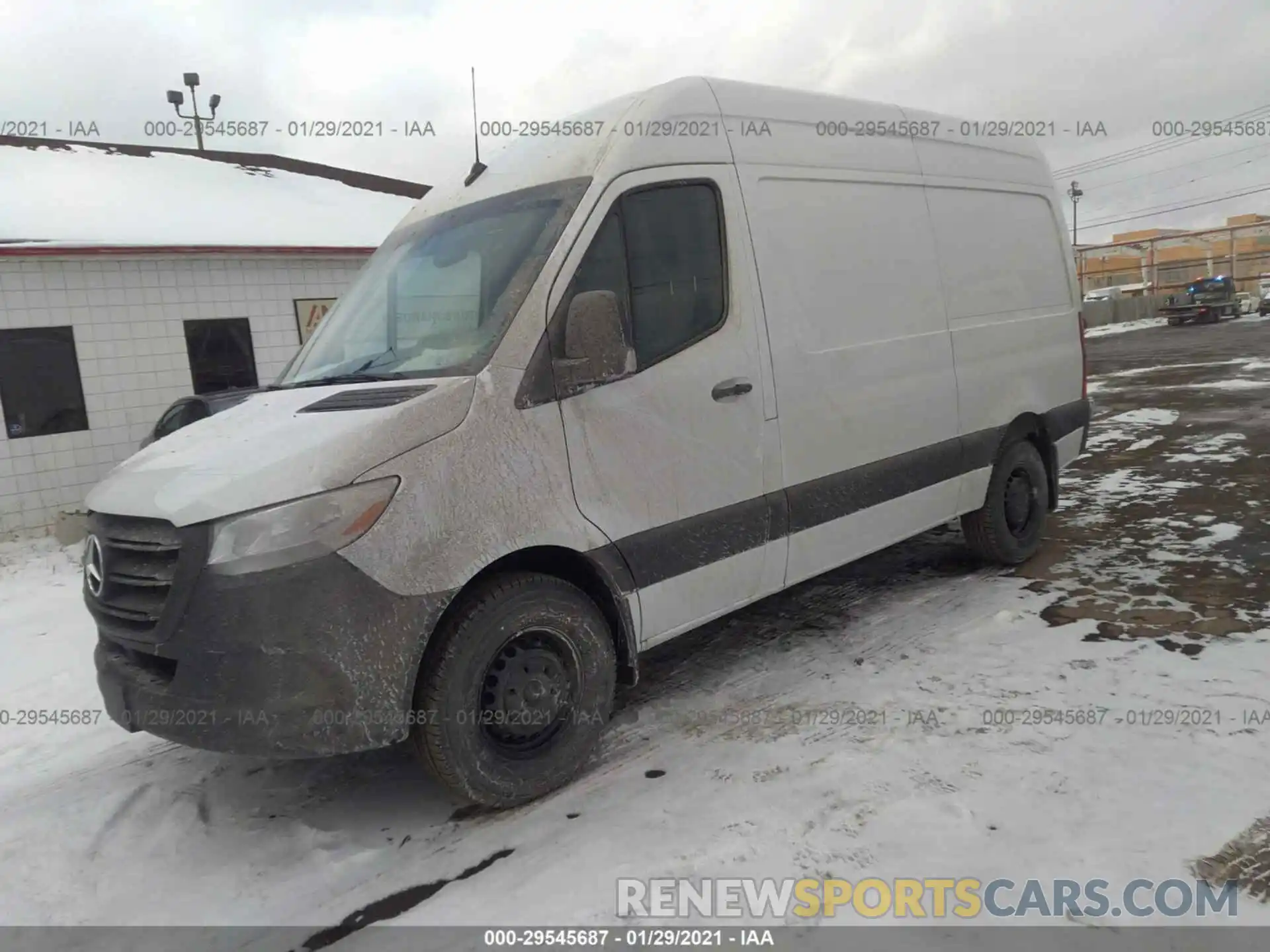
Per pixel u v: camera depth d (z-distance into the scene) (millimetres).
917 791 3268
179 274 10789
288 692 2869
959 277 5309
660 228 3779
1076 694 3938
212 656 2873
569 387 3412
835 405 4445
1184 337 26516
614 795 3480
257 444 3184
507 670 3340
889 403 4758
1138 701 3818
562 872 2988
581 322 3346
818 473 4395
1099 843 2879
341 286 12125
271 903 3018
